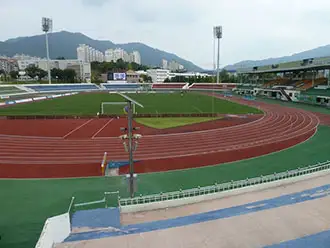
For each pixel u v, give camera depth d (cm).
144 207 1129
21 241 1145
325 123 3759
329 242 856
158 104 5994
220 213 1066
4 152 2358
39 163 2097
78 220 1020
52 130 3253
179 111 4931
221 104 6062
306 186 1343
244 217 1023
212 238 891
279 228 947
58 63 17825
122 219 1053
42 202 1504
